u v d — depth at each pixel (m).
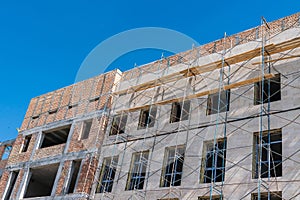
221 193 19.61
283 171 18.55
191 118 24.28
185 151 23.12
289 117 19.92
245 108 21.97
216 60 25.48
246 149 20.47
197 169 21.86
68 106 33.34
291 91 20.72
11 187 32.12
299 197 17.44
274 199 19.33
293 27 23.00
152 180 23.52
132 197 23.69
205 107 24.12
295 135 19.19
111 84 31.16
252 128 21.00
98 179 26.67
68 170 28.38
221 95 24.27
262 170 20.20
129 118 28.09
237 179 19.77
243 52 24.38
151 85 28.23
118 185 25.11
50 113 34.62
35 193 33.72
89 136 29.16
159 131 25.52
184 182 21.86
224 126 22.20
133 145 26.33
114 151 27.08
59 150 30.34
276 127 20.09
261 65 22.61
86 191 26.00
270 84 22.72
